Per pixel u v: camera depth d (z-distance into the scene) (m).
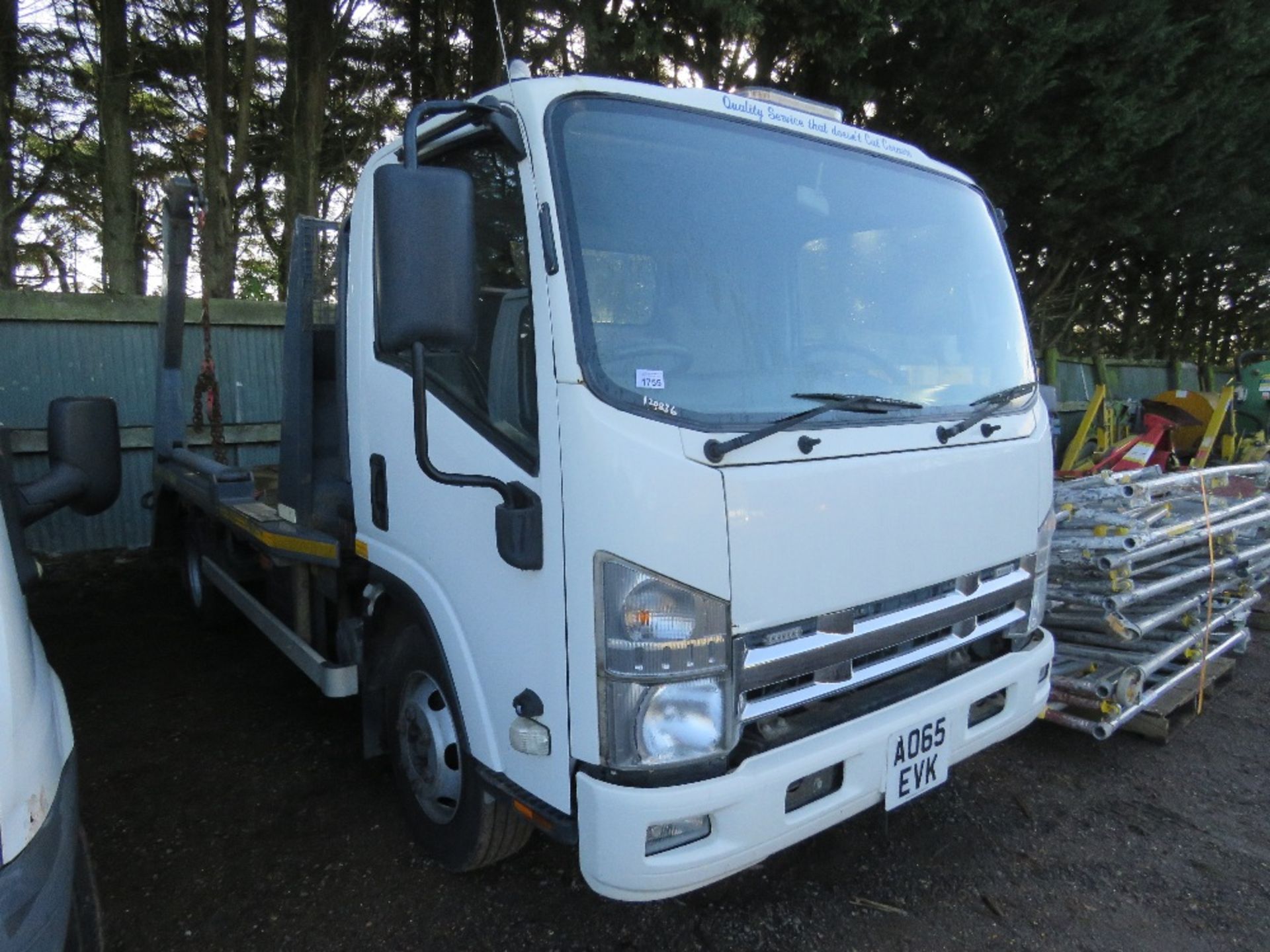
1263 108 10.79
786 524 2.22
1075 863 3.21
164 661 4.95
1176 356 18.25
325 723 4.17
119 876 2.95
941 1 7.39
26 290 6.65
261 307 7.31
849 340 2.72
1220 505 4.64
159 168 10.12
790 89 8.03
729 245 2.46
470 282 1.99
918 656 2.62
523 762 2.34
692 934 2.73
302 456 3.52
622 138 2.32
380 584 3.05
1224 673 4.87
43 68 8.45
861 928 2.80
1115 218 10.98
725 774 2.15
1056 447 11.38
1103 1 8.47
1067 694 3.87
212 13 7.81
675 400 2.19
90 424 2.52
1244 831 3.47
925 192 3.12
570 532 2.09
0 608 1.81
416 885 2.94
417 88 9.67
